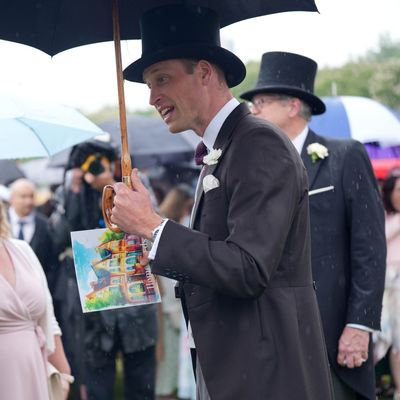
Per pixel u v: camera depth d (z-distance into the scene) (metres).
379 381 9.05
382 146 9.65
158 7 3.92
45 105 5.83
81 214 7.86
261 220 3.54
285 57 5.83
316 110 5.80
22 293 5.22
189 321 3.81
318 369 3.74
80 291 3.88
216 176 3.76
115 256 3.91
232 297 3.68
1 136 5.59
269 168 3.60
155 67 3.88
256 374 3.64
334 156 5.48
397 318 8.62
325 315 5.34
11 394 5.12
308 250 3.85
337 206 5.40
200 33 3.89
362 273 5.32
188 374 9.57
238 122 3.82
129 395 7.74
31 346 5.22
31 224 9.72
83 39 4.29
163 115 3.96
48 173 15.39
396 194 8.67
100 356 7.66
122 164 3.81
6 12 4.04
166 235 3.57
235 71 3.92
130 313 7.57
